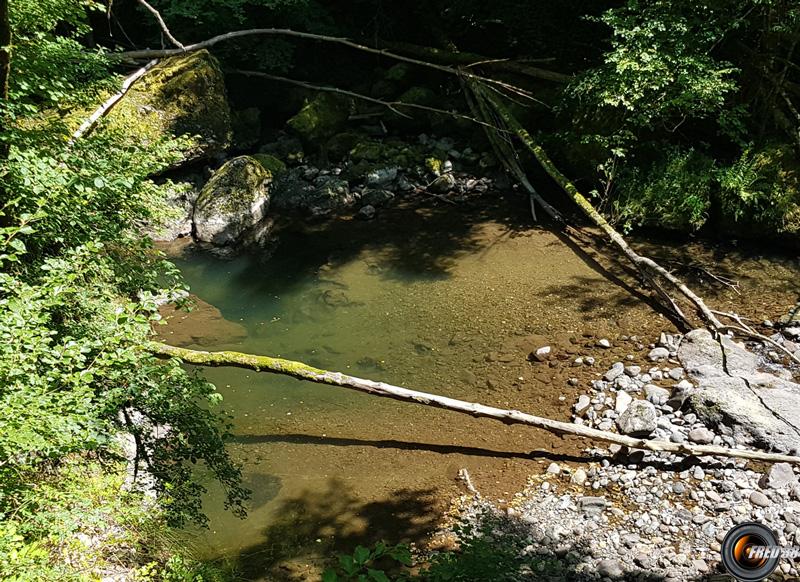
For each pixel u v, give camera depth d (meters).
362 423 7.02
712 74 9.25
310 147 12.66
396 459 6.50
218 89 11.69
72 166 5.61
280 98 13.47
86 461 4.82
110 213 5.68
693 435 6.30
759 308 8.24
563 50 12.48
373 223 11.06
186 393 5.12
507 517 5.73
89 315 5.03
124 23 12.98
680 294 8.62
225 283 9.59
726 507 5.61
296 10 13.28
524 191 11.62
